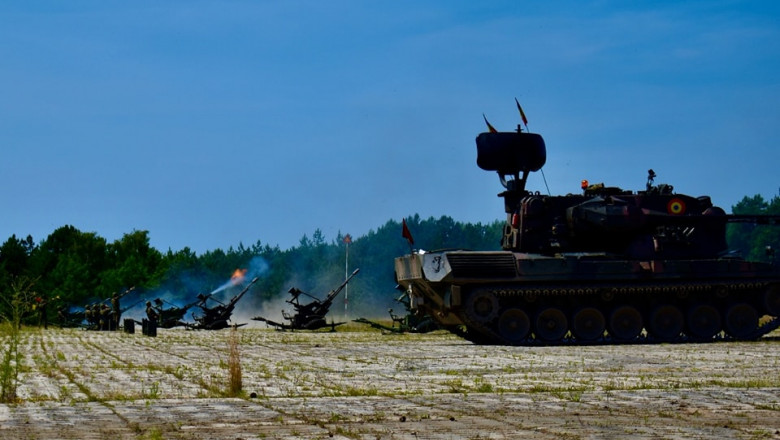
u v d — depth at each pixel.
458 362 30.78
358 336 51.41
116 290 112.56
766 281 42.44
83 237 127.12
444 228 111.56
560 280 41.09
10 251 123.06
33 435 15.31
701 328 42.47
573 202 43.62
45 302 70.50
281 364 30.20
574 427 16.02
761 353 33.88
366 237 109.06
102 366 29.95
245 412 18.02
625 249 43.03
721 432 15.45
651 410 18.08
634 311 42.06
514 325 41.28
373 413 17.84
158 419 17.12
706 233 43.28
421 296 44.59
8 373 20.92
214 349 38.97
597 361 30.59
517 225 43.53
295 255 110.31
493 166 45.00
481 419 17.02
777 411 17.94
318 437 15.13
